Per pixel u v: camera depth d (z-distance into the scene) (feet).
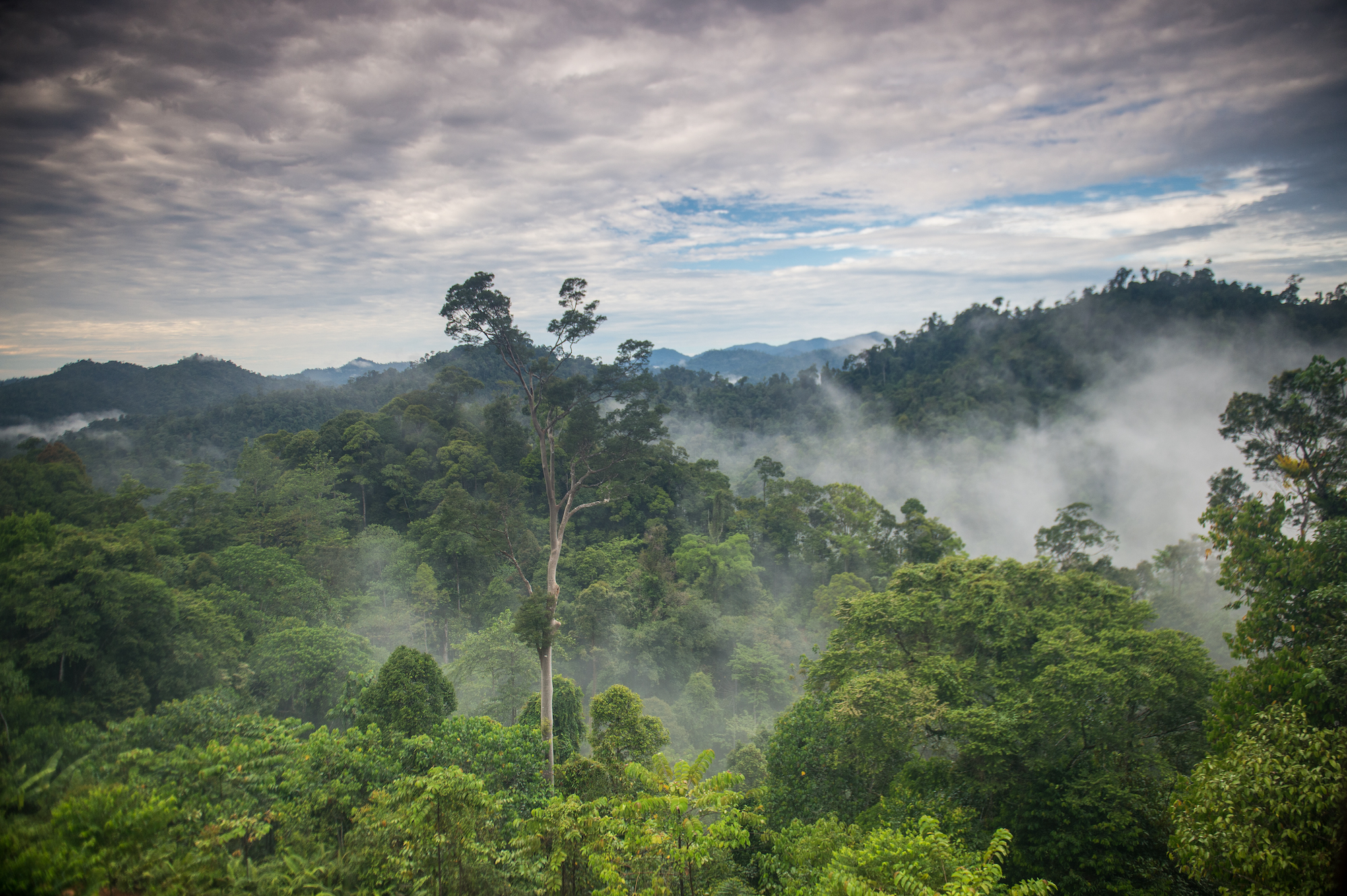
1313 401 85.66
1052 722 57.88
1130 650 63.87
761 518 230.07
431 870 43.75
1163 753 62.28
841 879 40.04
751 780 93.15
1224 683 56.18
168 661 83.66
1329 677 46.80
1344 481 81.46
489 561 169.68
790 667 151.74
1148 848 51.93
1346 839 32.24
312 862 46.19
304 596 128.67
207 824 47.06
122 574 80.94
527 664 106.73
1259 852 34.71
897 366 629.51
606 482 100.22
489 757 65.77
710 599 180.04
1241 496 96.84
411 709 70.69
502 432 223.51
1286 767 36.65
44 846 33.99
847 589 169.99
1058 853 52.06
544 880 45.62
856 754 66.80
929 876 39.17
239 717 66.69
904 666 74.95
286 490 182.09
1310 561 55.16
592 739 78.54
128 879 35.83
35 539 89.71
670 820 46.06
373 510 225.97
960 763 62.85
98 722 71.61
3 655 68.08
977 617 76.74
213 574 124.36
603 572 177.17
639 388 94.79
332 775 57.57
